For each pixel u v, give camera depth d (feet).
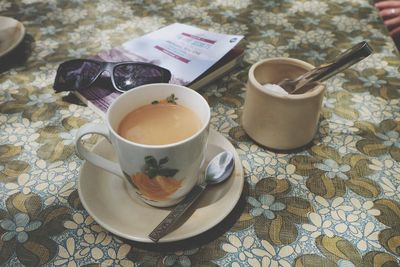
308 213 1.20
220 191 1.20
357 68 1.81
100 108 1.53
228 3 2.37
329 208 1.22
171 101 1.24
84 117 1.52
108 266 1.07
